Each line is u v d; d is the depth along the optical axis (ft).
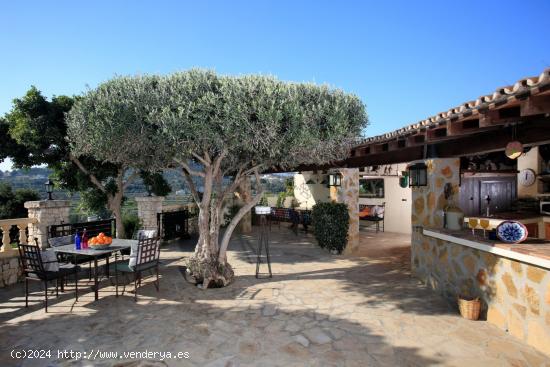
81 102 17.85
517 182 27.91
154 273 23.94
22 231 22.84
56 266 17.49
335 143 19.04
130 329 14.28
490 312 14.73
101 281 21.93
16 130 27.91
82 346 12.71
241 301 17.90
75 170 33.01
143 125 16.55
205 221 21.79
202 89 17.51
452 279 17.58
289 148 17.75
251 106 16.61
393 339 13.19
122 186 34.96
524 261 12.44
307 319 15.35
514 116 11.19
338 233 30.14
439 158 19.70
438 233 18.53
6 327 14.51
